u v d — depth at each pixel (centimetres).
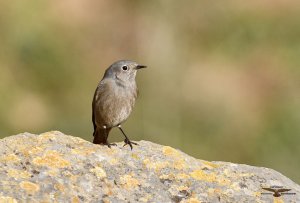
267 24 2128
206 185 821
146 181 809
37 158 801
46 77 1978
